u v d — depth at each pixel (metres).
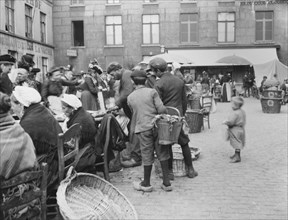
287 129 10.88
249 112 16.03
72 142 4.46
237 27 30.50
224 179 5.82
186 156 5.90
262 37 30.73
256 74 26.88
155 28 31.00
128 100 5.41
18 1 23.58
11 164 3.06
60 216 3.99
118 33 31.36
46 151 4.10
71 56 31.39
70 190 4.00
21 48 23.84
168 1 30.69
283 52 30.38
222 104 20.75
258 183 5.59
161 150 5.26
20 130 3.21
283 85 21.19
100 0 31.11
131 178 5.97
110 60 31.33
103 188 4.42
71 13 31.34
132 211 4.20
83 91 8.24
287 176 5.95
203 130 10.91
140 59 31.06
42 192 3.32
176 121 5.15
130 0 30.84
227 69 29.73
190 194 5.14
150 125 5.18
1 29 21.19
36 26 27.19
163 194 5.16
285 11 30.09
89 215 3.63
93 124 5.32
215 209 4.55
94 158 5.30
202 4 30.53
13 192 3.00
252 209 4.54
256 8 30.28
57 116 6.13
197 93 13.68
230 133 6.98
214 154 7.64
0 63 6.41
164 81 5.98
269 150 7.94
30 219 3.19
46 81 6.96
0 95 3.09
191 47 30.30
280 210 4.50
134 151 6.73
